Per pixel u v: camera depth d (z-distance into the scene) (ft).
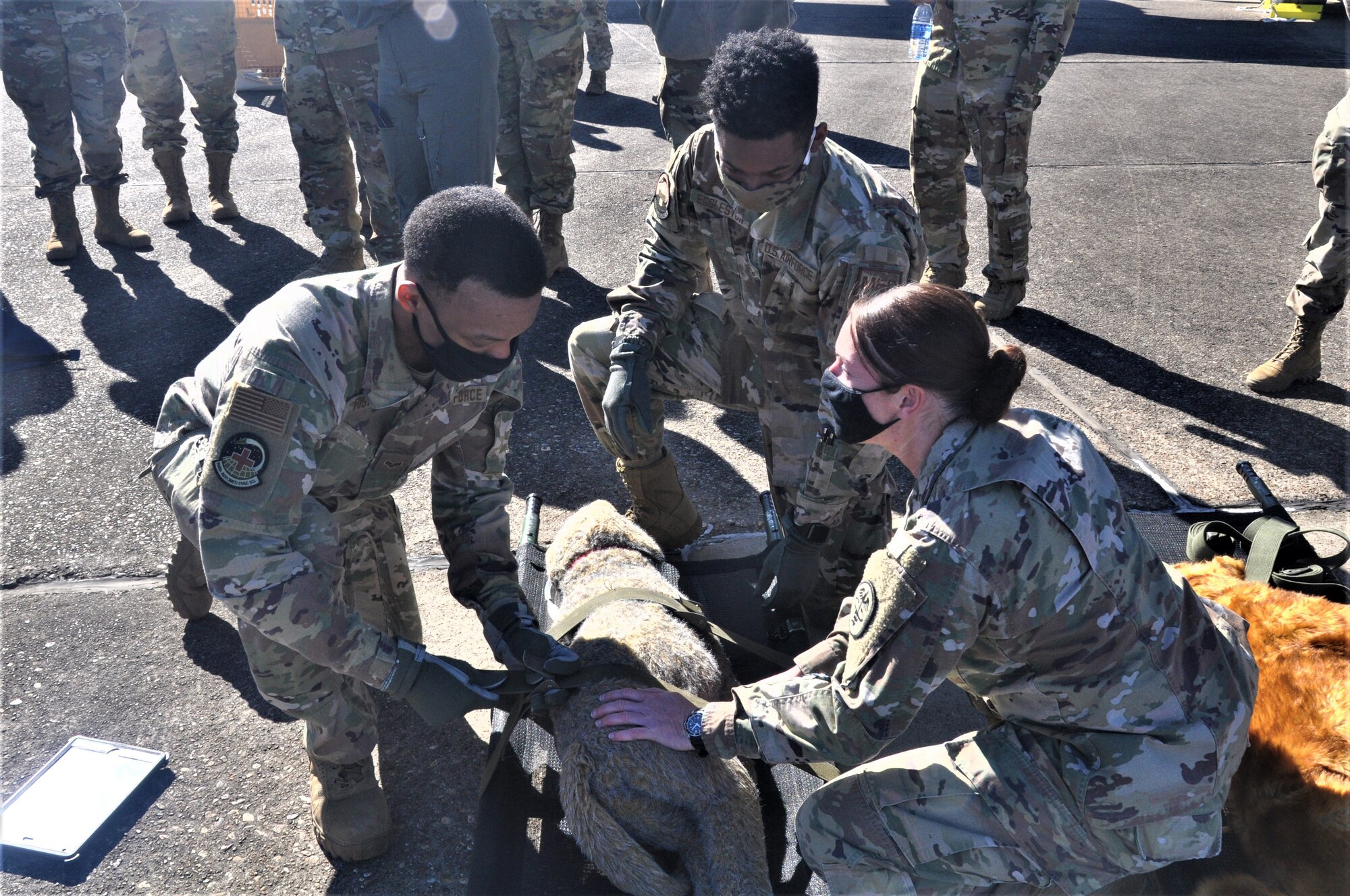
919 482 5.74
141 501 12.18
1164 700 5.55
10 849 7.61
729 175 7.41
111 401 14.26
